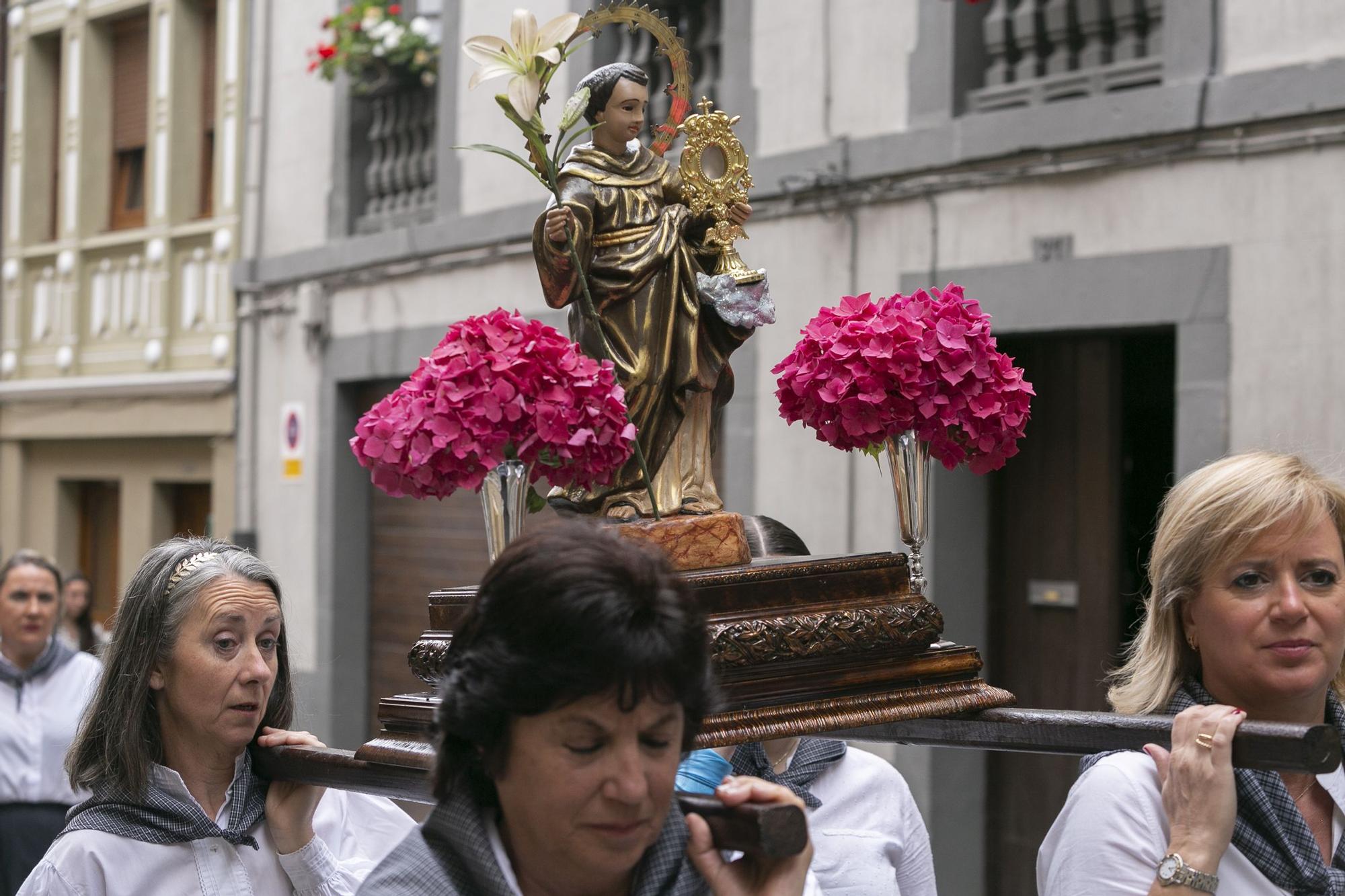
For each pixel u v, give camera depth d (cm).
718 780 248
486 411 219
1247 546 222
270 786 276
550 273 241
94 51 1287
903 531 255
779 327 693
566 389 223
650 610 156
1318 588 224
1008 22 623
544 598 154
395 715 230
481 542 890
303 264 1012
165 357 1182
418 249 912
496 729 160
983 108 627
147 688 268
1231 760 201
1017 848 643
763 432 693
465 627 164
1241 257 540
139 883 262
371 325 962
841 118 675
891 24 655
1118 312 572
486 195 873
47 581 509
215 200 1138
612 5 244
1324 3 519
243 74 1109
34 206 1364
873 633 226
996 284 612
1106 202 578
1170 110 553
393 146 982
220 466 1112
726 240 253
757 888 172
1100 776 217
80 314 1289
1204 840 199
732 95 726
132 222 1270
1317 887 213
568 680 152
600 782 156
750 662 213
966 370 247
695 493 249
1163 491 625
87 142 1287
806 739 297
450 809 169
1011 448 255
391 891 165
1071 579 626
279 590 280
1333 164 517
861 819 293
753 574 219
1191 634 234
